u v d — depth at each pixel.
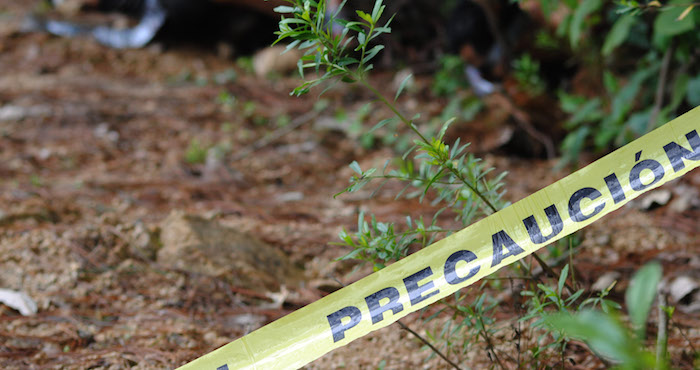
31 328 3.87
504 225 2.73
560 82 8.53
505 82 8.43
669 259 4.77
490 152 7.70
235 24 11.60
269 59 10.79
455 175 2.72
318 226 5.69
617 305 2.65
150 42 11.74
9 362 3.49
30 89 9.52
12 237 4.86
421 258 2.71
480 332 2.90
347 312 2.67
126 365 3.50
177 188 6.60
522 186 6.64
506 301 3.88
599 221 5.55
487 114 8.38
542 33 7.90
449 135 8.00
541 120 7.78
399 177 2.77
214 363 2.63
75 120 8.45
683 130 2.77
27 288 4.30
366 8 10.54
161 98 9.48
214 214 5.85
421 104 9.18
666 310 2.88
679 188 6.05
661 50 6.48
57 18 12.60
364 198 6.41
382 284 2.70
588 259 4.85
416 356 3.52
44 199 5.93
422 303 2.68
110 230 4.99
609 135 7.01
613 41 5.88
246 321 4.07
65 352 3.63
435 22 10.82
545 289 2.63
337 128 8.45
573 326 1.54
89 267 4.57
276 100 9.48
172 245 4.79
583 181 2.76
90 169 7.11
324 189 6.80
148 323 4.00
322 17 2.52
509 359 3.17
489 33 9.33
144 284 4.45
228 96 9.45
